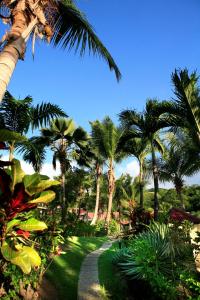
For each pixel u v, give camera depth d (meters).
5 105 9.86
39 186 3.14
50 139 22.05
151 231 8.88
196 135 10.06
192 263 6.75
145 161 23.12
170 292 6.04
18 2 4.93
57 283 7.24
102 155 24.73
